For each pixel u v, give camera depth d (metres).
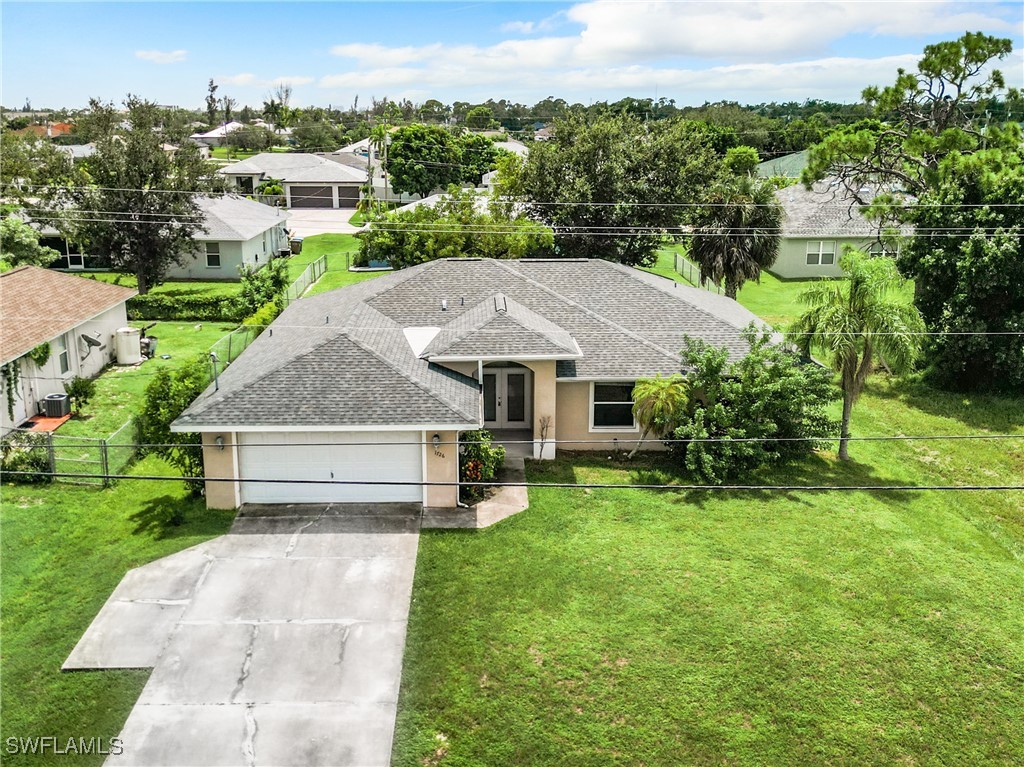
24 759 12.05
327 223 69.06
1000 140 33.16
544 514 19.31
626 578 16.70
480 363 21.61
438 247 38.06
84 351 28.33
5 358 22.55
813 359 27.16
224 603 15.68
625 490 20.80
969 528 19.33
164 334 34.47
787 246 46.84
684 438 21.70
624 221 40.59
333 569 16.86
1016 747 12.69
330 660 14.21
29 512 18.75
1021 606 16.16
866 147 34.75
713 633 15.08
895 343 21.75
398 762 12.16
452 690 13.59
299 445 19.19
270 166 82.00
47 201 37.62
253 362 22.00
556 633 14.99
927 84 37.22
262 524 18.67
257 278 36.59
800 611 15.77
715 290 41.66
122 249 37.34
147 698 13.27
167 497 19.81
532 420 24.25
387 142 78.31
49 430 23.45
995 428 25.84
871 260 22.41
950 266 28.22
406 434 19.33
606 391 23.05
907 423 26.20
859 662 14.41
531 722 12.97
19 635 14.63
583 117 41.84
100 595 15.83
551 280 27.72
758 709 13.34
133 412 25.22
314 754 12.25
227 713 12.99
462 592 16.17
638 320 25.44
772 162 74.50
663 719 13.08
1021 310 27.98
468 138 89.12
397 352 21.69
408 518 19.06
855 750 12.58
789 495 20.69
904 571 17.25
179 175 37.66
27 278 28.73
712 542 18.20
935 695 13.70
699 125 80.56
